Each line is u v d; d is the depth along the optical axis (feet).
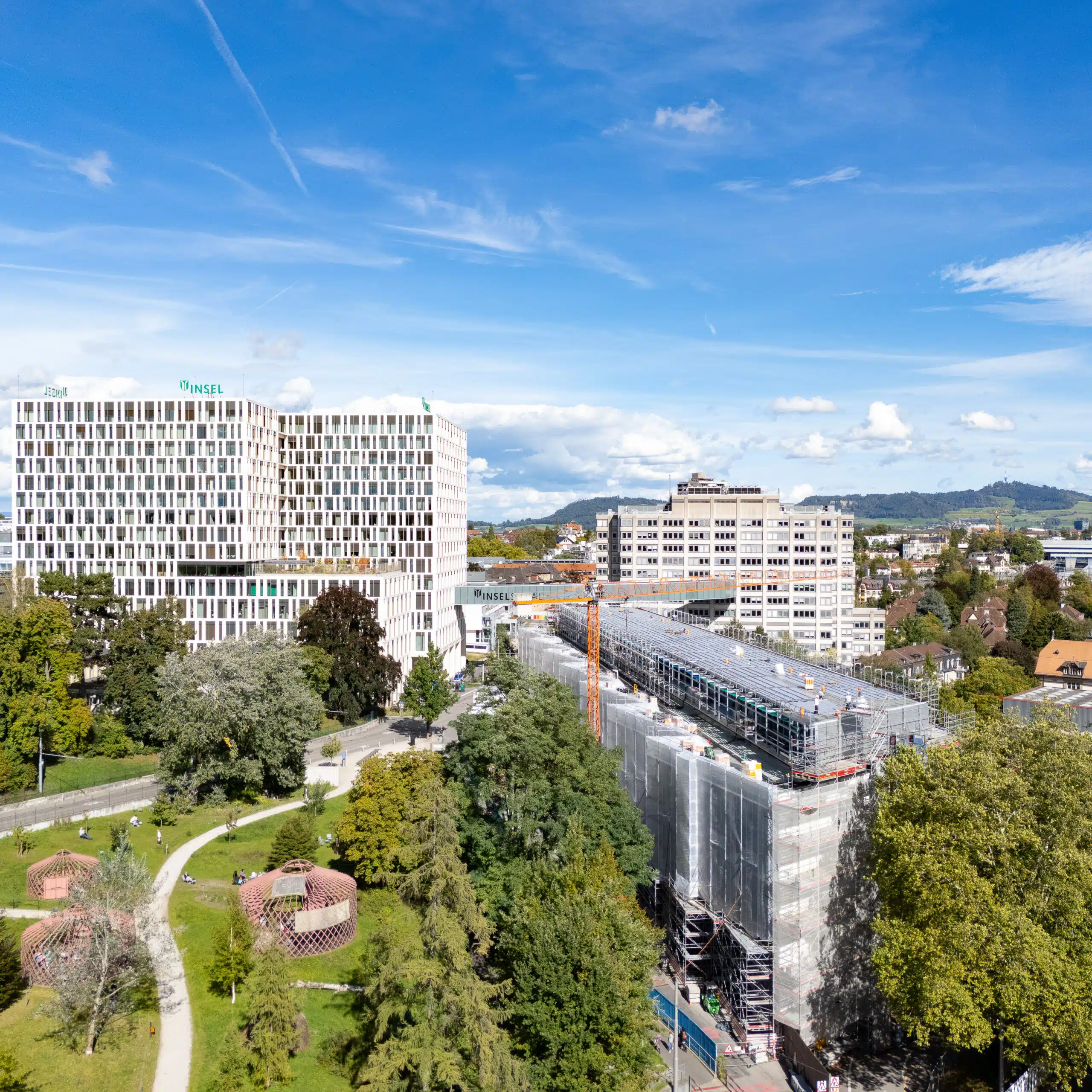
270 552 507.30
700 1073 165.27
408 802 206.59
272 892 196.95
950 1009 147.13
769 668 253.24
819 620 655.35
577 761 191.83
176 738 279.08
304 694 304.71
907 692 239.30
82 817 264.31
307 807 278.46
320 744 367.66
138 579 461.37
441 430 544.21
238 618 447.01
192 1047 154.10
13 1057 143.23
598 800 188.55
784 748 200.23
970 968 150.00
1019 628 630.33
